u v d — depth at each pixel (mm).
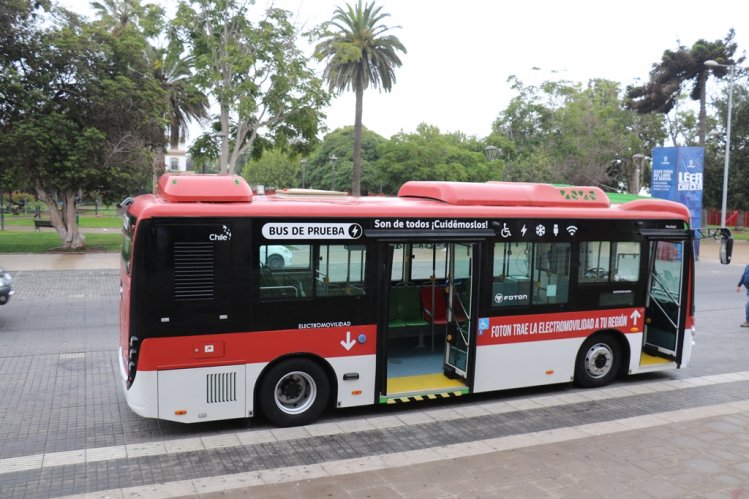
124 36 26672
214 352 6914
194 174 7379
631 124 55438
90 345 11375
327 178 53000
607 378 9352
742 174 44875
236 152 26469
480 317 8188
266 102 26141
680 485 5926
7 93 23531
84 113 25172
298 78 26438
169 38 25250
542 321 8648
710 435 7285
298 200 7711
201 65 24656
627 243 9219
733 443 7035
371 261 7570
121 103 25328
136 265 6574
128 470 6113
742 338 13234
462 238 7980
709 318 15586
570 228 8750
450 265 8391
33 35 24375
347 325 7504
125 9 33062
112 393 8594
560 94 53406
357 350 7578
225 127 26031
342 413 7973
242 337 7027
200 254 6801
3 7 23266
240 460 6398
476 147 51844
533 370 8664
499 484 5883
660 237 9383
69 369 9766
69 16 25984
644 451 6766
